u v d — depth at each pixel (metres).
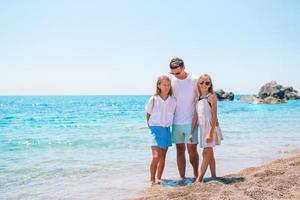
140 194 6.23
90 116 33.97
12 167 8.80
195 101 7.11
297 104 60.84
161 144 7.07
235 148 11.67
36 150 11.79
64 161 9.62
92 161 9.57
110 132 17.62
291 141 13.56
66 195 6.28
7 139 15.00
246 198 5.14
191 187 6.08
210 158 7.06
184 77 7.14
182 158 7.39
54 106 73.75
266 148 11.67
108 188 6.71
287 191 5.52
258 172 6.91
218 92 81.38
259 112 36.84
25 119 30.09
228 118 27.81
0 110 52.94
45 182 7.26
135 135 16.11
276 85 70.56
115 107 64.56
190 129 7.09
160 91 7.08
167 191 6.30
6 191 6.59
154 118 7.10
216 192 5.62
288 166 7.40
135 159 9.87
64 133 17.59
